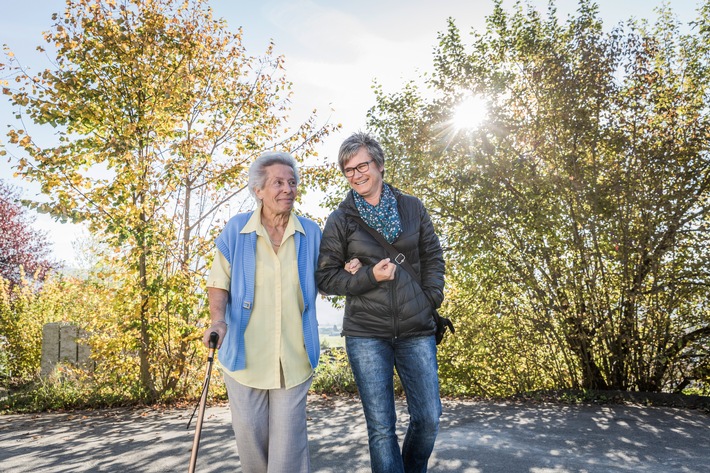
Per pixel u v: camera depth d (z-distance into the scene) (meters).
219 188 8.91
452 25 9.12
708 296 7.21
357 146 2.82
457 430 5.52
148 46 7.78
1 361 11.53
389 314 2.71
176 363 8.12
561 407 6.95
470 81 8.84
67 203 7.31
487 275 8.66
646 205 7.38
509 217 8.20
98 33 7.62
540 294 8.09
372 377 2.68
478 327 8.84
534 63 8.55
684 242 7.44
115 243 7.82
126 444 5.05
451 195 9.21
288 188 2.54
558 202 8.01
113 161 7.81
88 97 7.68
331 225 2.84
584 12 8.29
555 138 8.16
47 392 8.18
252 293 2.43
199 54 8.83
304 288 2.54
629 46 7.75
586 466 4.13
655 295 7.43
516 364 8.94
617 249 7.52
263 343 2.40
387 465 2.58
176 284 7.97
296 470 2.33
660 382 7.54
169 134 8.33
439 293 2.85
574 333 7.99
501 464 4.18
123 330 7.98
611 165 7.70
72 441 5.27
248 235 2.51
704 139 7.37
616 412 6.46
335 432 5.42
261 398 2.40
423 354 2.76
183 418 6.50
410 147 9.21
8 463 4.47
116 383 8.22
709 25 8.02
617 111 7.81
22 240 19.56
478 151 8.73
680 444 4.84
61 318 12.18
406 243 2.81
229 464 4.22
